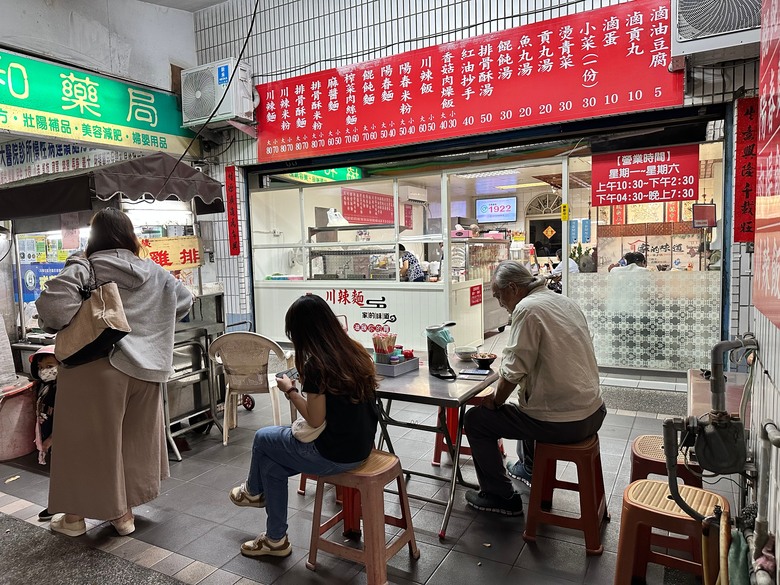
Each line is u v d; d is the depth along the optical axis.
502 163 5.05
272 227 6.67
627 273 4.70
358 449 2.11
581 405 2.30
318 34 5.44
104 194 3.15
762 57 1.38
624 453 3.31
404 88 4.98
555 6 4.33
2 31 4.38
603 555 2.27
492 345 6.79
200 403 3.82
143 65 5.52
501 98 4.54
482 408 2.54
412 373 2.85
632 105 4.05
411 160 5.54
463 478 3.04
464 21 4.71
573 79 4.24
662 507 1.83
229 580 2.17
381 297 5.89
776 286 1.01
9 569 2.29
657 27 3.91
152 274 2.60
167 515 2.73
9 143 7.20
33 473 3.30
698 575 2.02
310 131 5.51
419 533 2.49
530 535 2.39
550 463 2.63
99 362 2.39
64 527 2.54
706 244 4.48
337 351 2.08
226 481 3.11
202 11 6.04
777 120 1.03
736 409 1.90
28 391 3.58
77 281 2.34
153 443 2.61
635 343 4.74
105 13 5.16
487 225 11.60
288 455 2.18
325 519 2.65
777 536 1.00
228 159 6.05
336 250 6.19
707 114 4.05
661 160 4.28
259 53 5.78
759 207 1.39
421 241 5.66
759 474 1.22
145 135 5.39
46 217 4.04
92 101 4.90
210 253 6.33
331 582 2.15
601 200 4.52
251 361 3.55
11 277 4.10
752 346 1.42
